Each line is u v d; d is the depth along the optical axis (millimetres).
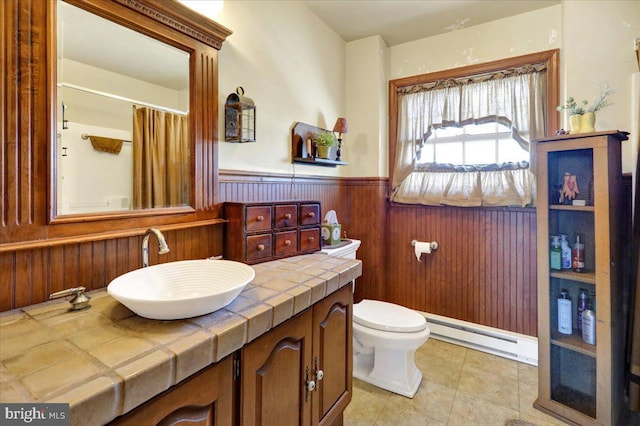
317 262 1586
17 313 914
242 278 1123
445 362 2230
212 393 834
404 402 1799
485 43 2389
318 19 2363
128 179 1227
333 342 1393
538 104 2195
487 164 2393
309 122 2285
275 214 1615
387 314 1984
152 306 814
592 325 1680
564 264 1784
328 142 2270
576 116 1705
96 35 1123
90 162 1113
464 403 1788
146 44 1274
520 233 2297
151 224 1285
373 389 1920
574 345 1683
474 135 2441
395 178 2748
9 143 919
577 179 1786
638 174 1627
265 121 1898
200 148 1469
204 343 774
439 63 2564
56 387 577
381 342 1829
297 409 1167
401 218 2764
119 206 1197
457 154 2506
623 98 1785
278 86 1990
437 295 2623
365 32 2566
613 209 1574
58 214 1022
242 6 1727
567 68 1937
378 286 2674
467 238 2494
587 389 1750
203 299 853
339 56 2643
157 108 1314
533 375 2068
